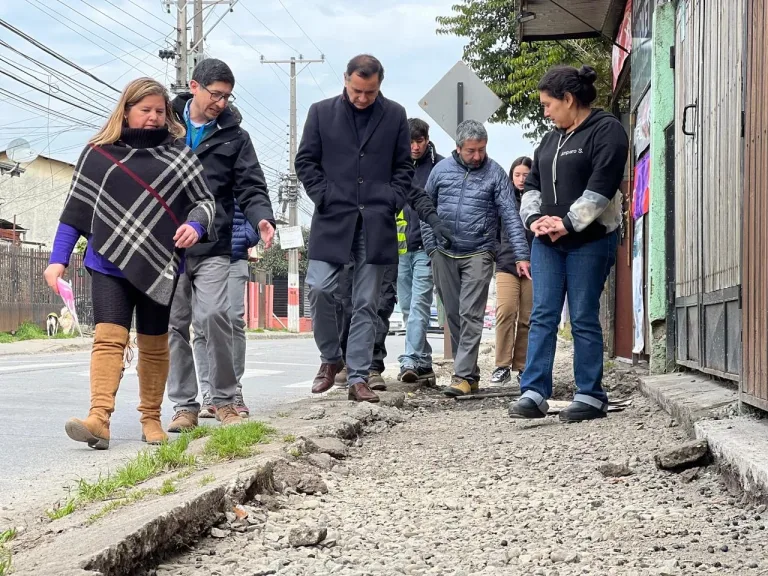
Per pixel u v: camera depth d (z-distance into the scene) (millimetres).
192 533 3562
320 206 7156
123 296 5617
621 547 3490
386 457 5520
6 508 4320
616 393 7836
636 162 9742
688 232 7113
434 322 34875
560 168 6379
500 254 9328
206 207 5676
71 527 3621
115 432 6629
